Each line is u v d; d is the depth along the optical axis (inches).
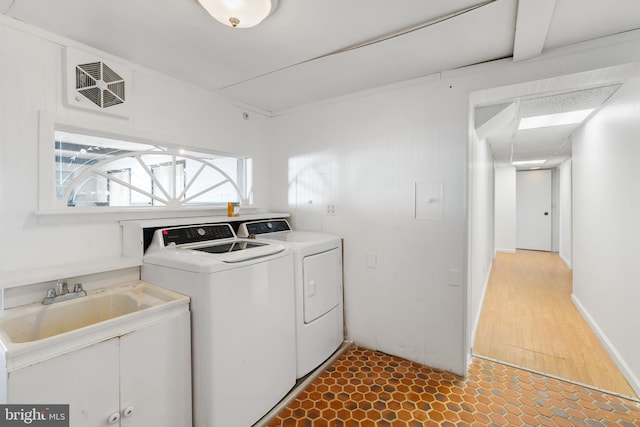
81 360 44.1
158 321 53.6
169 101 80.7
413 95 86.2
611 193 92.8
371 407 69.0
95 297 60.9
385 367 85.7
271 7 51.4
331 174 102.1
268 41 64.4
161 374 53.9
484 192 148.8
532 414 66.2
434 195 83.8
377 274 94.0
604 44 62.7
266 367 67.5
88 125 64.9
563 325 114.6
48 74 59.4
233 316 60.2
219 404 57.6
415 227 87.1
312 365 82.3
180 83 83.6
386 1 51.4
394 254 90.8
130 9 52.7
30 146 57.2
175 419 56.2
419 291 86.9
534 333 108.0
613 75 67.0
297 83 87.9
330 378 80.7
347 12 54.3
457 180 80.4
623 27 58.9
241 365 61.7
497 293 156.1
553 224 283.9
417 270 87.1
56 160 66.1
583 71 65.0
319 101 102.8
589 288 116.4
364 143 95.1
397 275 90.5
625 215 82.5
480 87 76.4
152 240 72.6
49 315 55.4
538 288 163.9
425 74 82.5
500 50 69.1
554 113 109.5
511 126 128.3
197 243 77.0
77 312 58.9
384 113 91.2
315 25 58.6
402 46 67.2
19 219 56.3
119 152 75.0
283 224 105.6
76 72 62.6
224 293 58.7
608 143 95.3
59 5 51.4
